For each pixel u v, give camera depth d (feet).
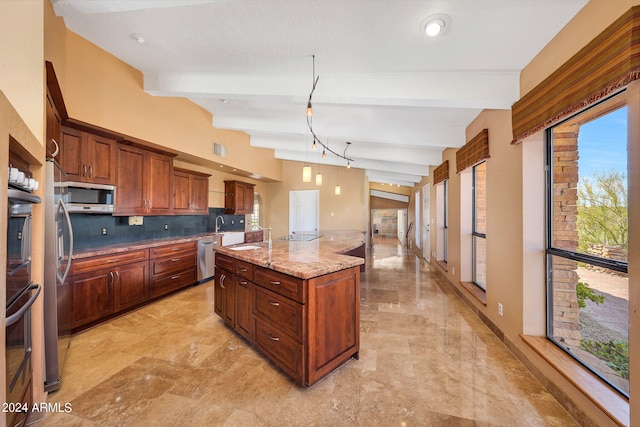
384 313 10.09
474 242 11.61
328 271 5.99
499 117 8.02
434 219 17.62
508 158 7.43
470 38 5.73
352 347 6.74
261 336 6.83
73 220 9.45
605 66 4.04
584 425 4.67
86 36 6.81
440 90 7.26
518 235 6.88
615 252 4.78
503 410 5.08
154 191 11.56
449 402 5.30
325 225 25.13
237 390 5.66
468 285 11.30
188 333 8.35
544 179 6.50
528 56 6.23
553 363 5.39
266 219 26.22
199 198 15.34
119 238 11.28
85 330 8.51
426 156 15.81
